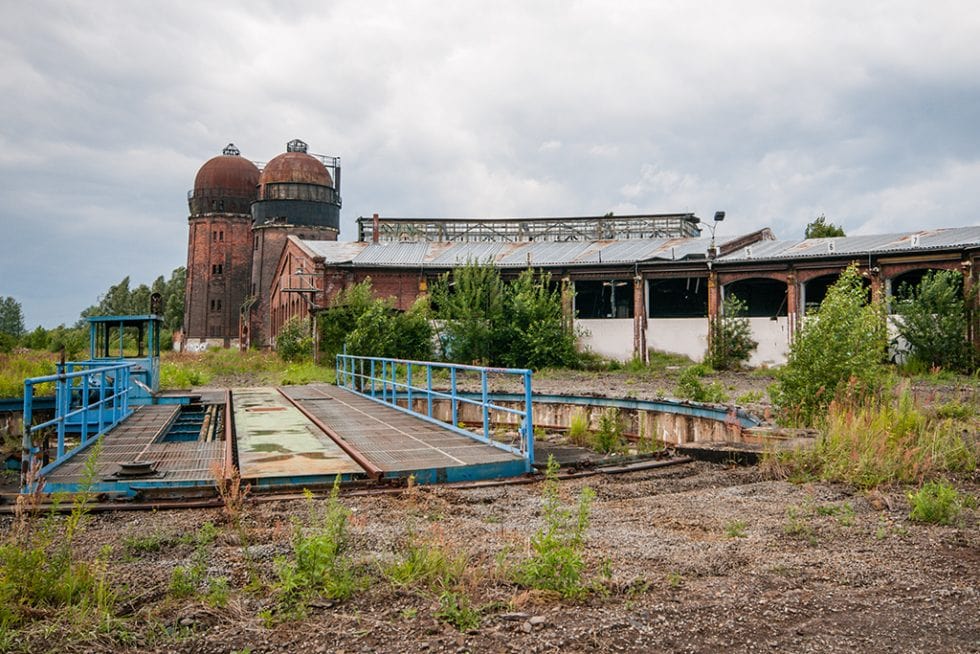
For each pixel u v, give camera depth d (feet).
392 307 113.60
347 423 46.16
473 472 31.53
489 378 94.12
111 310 307.17
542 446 51.26
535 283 117.91
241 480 28.27
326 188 195.52
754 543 20.02
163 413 54.85
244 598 15.48
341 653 12.92
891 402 38.01
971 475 28.84
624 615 14.55
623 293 130.72
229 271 216.74
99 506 25.16
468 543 19.94
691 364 108.37
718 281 108.06
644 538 20.67
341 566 16.70
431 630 13.87
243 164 222.48
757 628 14.01
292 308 144.77
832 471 29.17
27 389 29.19
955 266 90.38
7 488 39.65
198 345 214.07
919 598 15.53
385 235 149.18
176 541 20.44
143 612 14.66
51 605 14.78
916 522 22.27
